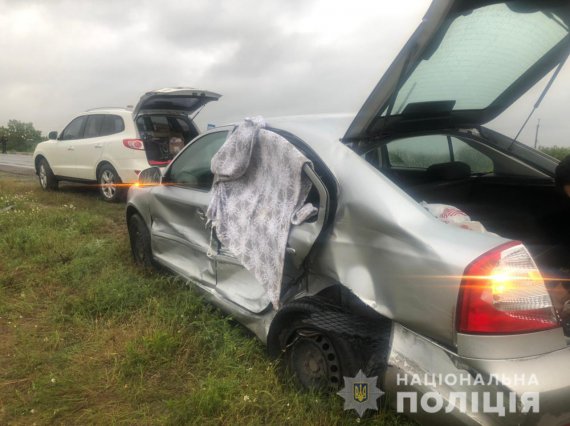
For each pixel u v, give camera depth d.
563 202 3.46
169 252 4.43
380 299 2.38
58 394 2.90
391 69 2.35
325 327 2.57
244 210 3.23
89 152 9.59
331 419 2.53
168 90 8.65
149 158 8.94
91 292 4.25
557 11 2.40
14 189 11.05
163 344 3.33
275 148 3.02
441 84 2.76
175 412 2.69
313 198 2.94
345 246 2.57
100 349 3.41
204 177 3.95
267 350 3.10
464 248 2.12
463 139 3.62
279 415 2.69
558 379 1.95
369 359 2.45
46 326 3.80
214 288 3.71
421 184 3.40
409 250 2.27
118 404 2.83
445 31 2.21
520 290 2.01
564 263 3.17
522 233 3.47
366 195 2.52
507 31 2.46
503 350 1.98
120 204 9.12
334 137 2.91
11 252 5.57
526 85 3.15
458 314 2.06
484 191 3.75
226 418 2.67
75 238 6.25
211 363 3.18
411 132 3.21
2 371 3.18
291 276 2.94
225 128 3.87
